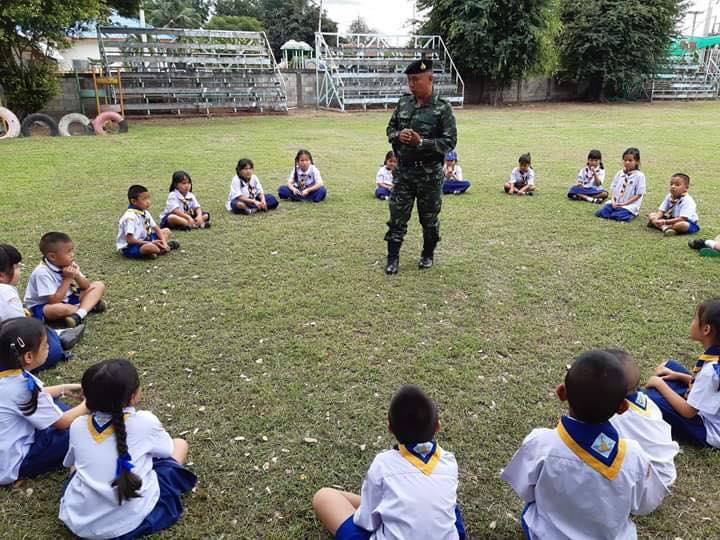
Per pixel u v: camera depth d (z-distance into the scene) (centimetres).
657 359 356
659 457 235
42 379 328
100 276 480
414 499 188
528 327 398
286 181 862
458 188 797
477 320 409
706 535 227
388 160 759
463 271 502
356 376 335
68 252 386
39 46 1532
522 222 660
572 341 379
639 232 621
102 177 860
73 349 362
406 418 194
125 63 1850
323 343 373
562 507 199
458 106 2336
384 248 562
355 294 450
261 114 1955
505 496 247
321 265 514
